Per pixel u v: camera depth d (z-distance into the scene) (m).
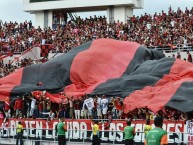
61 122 27.11
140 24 55.78
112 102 31.22
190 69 32.66
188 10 56.03
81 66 36.28
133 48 38.25
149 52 38.53
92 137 28.33
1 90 35.97
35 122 32.69
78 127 30.80
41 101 34.25
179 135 26.48
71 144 31.00
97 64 36.56
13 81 37.38
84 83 35.56
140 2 59.97
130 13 60.41
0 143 34.34
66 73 36.28
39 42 58.12
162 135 14.11
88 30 58.34
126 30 55.06
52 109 34.84
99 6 59.94
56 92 35.53
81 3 60.06
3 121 34.28
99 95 32.94
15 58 53.62
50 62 37.59
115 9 59.72
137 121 28.48
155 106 28.70
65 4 61.00
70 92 34.34
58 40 56.84
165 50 47.03
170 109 28.86
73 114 33.12
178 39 48.06
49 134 31.77
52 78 36.47
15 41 59.88
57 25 62.78
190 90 28.97
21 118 33.50
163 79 32.31
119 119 29.77
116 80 33.78
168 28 52.62
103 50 37.53
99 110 31.86
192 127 26.22
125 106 30.31
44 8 62.53
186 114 28.41
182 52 45.16
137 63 36.94
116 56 37.19
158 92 30.14
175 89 29.38
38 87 35.62
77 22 62.09
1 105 36.53
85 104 32.25
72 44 54.19
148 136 14.30
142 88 31.92
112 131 28.98
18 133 31.23
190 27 50.78
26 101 35.34
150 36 51.09
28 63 51.06
